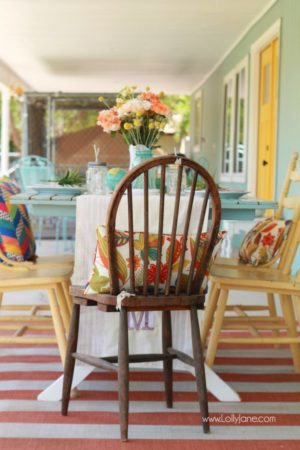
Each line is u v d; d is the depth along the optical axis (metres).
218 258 3.07
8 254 2.65
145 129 2.78
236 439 2.08
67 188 2.71
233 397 2.41
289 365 2.87
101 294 2.08
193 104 12.98
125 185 1.98
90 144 9.23
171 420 2.22
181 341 2.50
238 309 3.12
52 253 6.32
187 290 2.11
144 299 2.04
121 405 2.04
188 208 2.06
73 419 2.21
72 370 2.25
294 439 2.09
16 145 17.16
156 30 7.66
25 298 4.27
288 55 5.62
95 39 8.22
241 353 3.05
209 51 8.97
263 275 2.69
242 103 8.00
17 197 2.55
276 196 5.98
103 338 2.43
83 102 9.34
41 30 7.71
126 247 2.06
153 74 11.14
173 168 2.67
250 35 7.38
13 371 2.71
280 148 5.88
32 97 9.38
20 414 2.25
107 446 2.01
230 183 8.72
